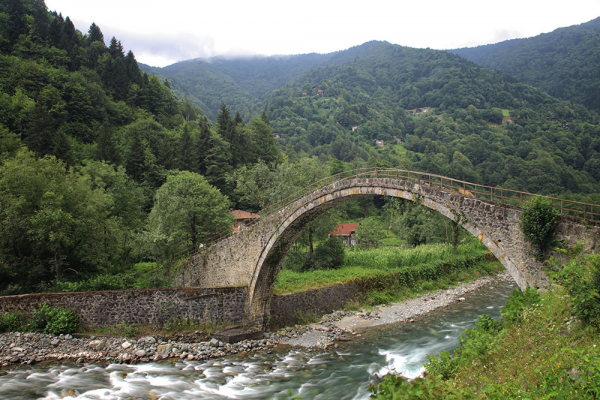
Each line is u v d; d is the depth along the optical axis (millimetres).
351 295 33406
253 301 26062
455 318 28547
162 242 33594
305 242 42125
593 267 10656
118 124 92938
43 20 112625
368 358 20906
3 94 68062
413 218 55094
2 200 28078
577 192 57500
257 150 89125
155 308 23734
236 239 28344
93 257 32750
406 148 146125
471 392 9289
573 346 9852
